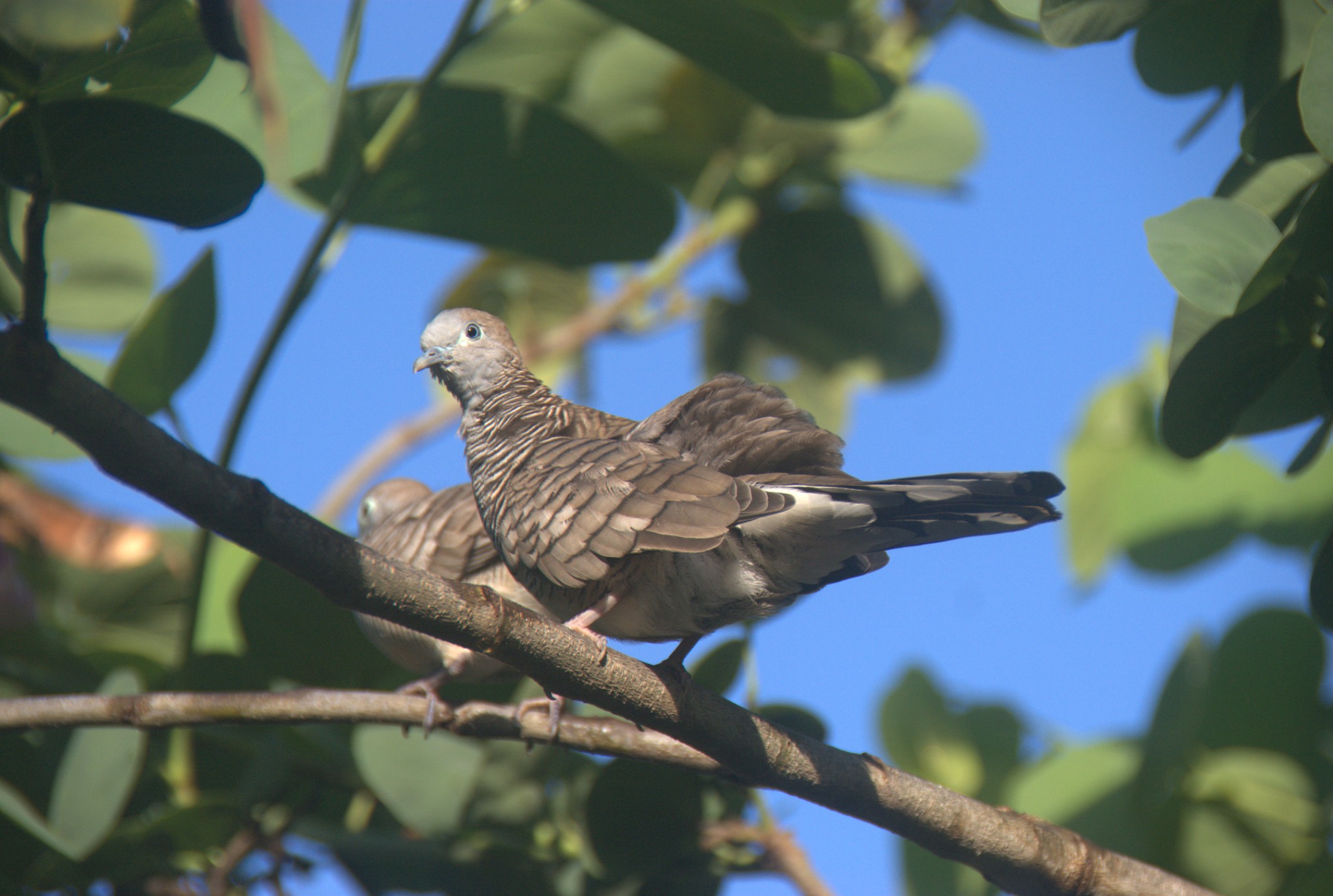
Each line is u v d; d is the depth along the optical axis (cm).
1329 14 505
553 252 900
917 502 604
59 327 928
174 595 985
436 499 938
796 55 745
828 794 623
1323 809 743
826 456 654
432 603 536
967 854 638
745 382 698
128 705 639
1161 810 747
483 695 877
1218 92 674
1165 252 535
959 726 945
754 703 768
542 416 776
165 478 473
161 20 506
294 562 505
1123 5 600
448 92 823
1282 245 514
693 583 650
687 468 632
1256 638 811
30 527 970
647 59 1032
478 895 813
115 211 530
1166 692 732
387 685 880
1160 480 957
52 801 791
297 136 806
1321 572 573
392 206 855
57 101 474
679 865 788
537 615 570
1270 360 572
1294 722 797
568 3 1011
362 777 843
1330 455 915
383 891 833
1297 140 566
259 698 657
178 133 496
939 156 1086
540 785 814
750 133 1072
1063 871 639
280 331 786
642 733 686
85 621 977
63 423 455
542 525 645
